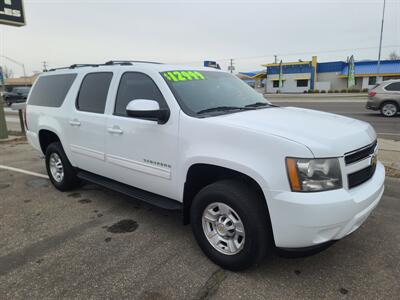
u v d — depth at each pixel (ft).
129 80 12.44
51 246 11.35
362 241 11.34
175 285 9.10
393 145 25.53
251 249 8.91
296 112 11.65
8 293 8.88
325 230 8.06
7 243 11.62
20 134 37.37
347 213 8.14
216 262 9.92
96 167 14.11
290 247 8.48
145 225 12.94
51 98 16.48
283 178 8.13
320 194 7.98
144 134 11.36
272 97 118.73
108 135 12.87
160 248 11.12
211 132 9.50
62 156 16.05
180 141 10.27
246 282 9.18
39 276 9.62
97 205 15.10
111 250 11.02
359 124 10.52
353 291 8.76
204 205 9.86
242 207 8.81
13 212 14.38
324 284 9.05
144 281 9.30
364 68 155.33
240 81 14.23
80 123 14.24
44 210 14.57
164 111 10.51
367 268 9.77
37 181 18.92
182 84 11.39
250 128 8.87
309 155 7.97
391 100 45.32
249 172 8.58
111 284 9.19
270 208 8.38
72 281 9.36
